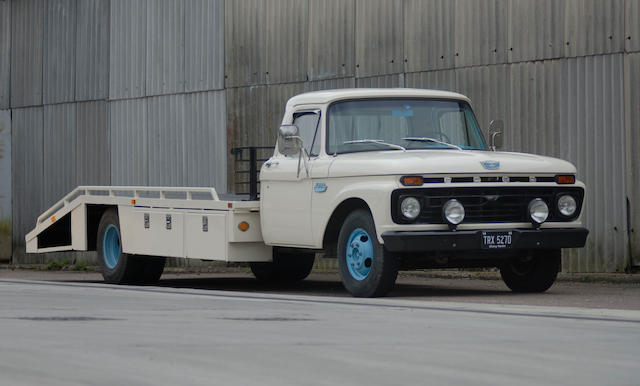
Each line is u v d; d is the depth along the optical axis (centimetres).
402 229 1180
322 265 2088
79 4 2617
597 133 1706
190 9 2359
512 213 1234
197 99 2347
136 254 1619
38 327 812
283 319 882
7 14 2780
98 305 1040
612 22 1686
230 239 1402
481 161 1216
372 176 1209
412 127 1327
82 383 541
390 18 1986
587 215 1716
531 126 1784
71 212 1752
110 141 2545
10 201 2766
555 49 1753
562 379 559
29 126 2734
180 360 625
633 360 632
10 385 534
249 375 569
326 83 2098
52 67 2681
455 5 1888
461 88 1880
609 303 1163
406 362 619
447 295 1295
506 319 881
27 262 2720
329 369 591
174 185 2402
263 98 2216
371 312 955
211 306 1025
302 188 1320
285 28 2170
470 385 539
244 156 2248
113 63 2538
